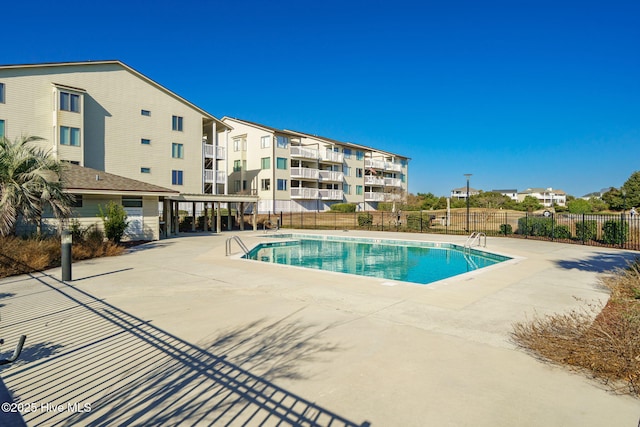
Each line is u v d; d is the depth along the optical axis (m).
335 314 6.88
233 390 4.07
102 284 9.61
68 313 6.98
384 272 14.15
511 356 4.93
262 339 5.60
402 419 3.49
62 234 10.07
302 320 6.52
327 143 49.97
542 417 3.52
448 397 3.89
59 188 14.78
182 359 4.89
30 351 5.18
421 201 60.09
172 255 15.37
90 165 27.48
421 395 3.93
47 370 4.58
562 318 5.59
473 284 9.51
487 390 4.03
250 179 45.59
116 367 4.66
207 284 9.55
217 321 6.48
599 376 4.31
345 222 38.75
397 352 5.08
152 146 30.83
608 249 17.69
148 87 30.67
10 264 10.92
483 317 6.67
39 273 11.21
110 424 3.45
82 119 26.36
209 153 34.47
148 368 4.63
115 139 28.81
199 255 15.37
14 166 13.23
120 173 29.06
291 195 45.44
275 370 4.55
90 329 6.08
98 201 19.75
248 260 13.82
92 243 15.06
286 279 10.16
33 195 13.59
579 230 21.88
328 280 10.01
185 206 42.19
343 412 3.62
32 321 6.50
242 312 7.02
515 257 14.68
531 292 8.62
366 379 4.30
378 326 6.18
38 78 25.23
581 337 4.75
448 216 33.19
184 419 3.53
